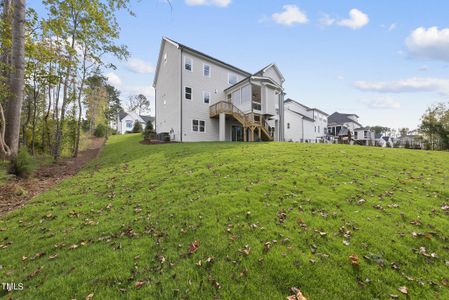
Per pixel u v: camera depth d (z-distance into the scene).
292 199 4.52
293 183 5.46
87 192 5.78
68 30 11.57
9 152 6.94
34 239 3.52
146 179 6.57
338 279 2.45
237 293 2.28
